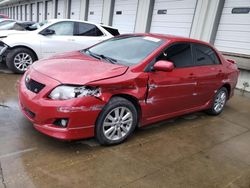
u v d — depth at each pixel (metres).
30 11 26.28
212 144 3.92
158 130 4.19
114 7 13.20
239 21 7.83
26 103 3.18
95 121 3.18
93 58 3.85
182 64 4.14
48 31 6.96
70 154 3.14
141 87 3.50
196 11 8.88
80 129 3.08
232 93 5.56
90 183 2.67
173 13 9.88
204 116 5.16
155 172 3.00
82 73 3.16
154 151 3.47
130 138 3.76
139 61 3.63
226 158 3.54
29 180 2.60
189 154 3.52
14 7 33.75
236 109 5.85
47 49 6.91
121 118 3.43
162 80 3.72
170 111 4.15
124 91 3.34
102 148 3.37
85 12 15.71
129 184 2.74
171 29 10.02
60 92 2.97
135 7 11.64
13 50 6.52
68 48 7.20
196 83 4.34
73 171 2.82
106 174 2.85
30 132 3.53
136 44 4.07
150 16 10.90
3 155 2.94
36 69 3.41
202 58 4.59
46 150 3.16
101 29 7.85
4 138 3.29
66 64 3.46
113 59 3.81
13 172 2.68
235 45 8.00
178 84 3.98
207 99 4.86
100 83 3.07
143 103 3.58
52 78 3.09
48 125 3.04
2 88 5.36
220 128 4.61
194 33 9.00
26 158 2.95
